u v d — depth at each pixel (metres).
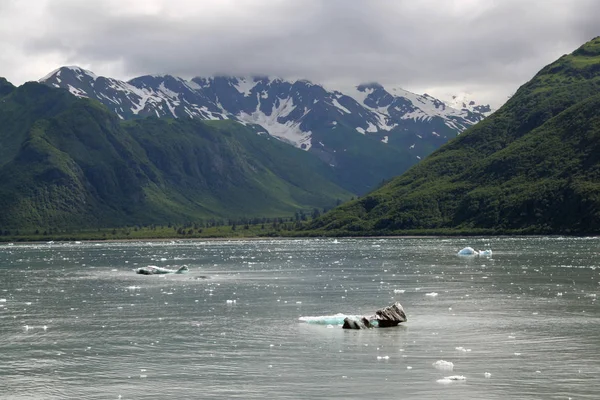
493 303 89.06
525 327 71.69
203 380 52.97
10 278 137.38
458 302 90.56
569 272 129.00
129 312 85.81
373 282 118.50
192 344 65.62
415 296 97.75
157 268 147.00
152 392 50.16
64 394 49.94
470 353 60.31
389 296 98.38
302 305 90.62
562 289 102.69
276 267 161.38
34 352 62.97
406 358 58.94
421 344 64.31
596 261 156.62
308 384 51.53
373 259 183.88
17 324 77.56
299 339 67.38
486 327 72.06
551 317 77.56
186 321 78.31
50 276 142.12
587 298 92.75
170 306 90.81
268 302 93.88
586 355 59.09
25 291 111.25
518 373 53.50
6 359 60.31
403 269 145.88
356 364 57.09
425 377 52.78
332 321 76.44
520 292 99.94
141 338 68.69
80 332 72.25
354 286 112.56
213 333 70.88
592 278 117.38
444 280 119.19
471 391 49.16
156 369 56.44
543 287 105.44
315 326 74.50
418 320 76.88
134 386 51.66
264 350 62.62
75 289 113.75
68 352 62.88
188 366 57.25
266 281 123.75
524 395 48.09
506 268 141.12
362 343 65.06
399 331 70.81
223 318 80.12
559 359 57.81
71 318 81.38
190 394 49.59
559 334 67.88
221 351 62.50
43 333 71.88
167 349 63.59
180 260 199.62
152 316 82.25
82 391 50.56
